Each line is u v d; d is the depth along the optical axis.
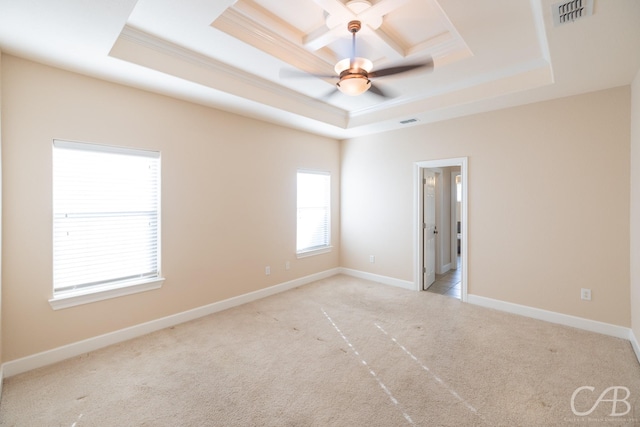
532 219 3.44
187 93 3.08
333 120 4.38
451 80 3.34
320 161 5.02
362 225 5.13
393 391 2.14
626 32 2.01
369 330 3.13
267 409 1.97
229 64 2.97
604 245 3.02
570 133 3.19
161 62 2.58
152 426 1.82
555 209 3.29
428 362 2.51
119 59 2.36
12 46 2.17
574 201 3.17
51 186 2.48
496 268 3.71
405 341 2.88
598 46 2.19
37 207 2.42
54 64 2.43
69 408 1.97
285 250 4.49
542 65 2.94
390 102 4.02
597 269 3.05
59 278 2.57
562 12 1.83
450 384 2.21
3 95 2.25
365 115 4.39
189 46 2.63
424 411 1.94
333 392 2.14
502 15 2.23
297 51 2.87
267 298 4.14
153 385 2.21
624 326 2.91
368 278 5.07
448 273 5.62
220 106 3.50
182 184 3.30
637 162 2.63
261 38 2.62
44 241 2.46
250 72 3.15
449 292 4.41
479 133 3.81
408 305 3.86
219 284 3.68
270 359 2.57
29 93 2.36
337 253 5.45
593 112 3.06
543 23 1.95
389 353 2.66
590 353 2.62
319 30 2.57
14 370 2.32
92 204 2.73
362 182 5.10
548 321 3.33
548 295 3.35
